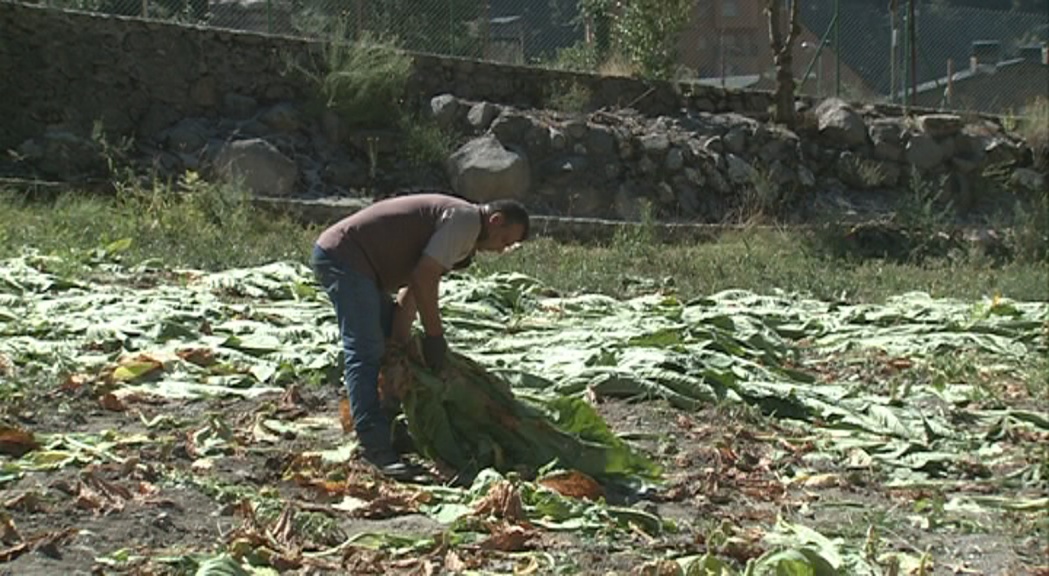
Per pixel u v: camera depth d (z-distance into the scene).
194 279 12.90
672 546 5.95
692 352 9.86
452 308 11.69
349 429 7.51
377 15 22.53
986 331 12.71
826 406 9.15
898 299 15.16
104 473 6.41
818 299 15.46
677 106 23.31
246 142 19.05
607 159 21.33
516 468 6.86
